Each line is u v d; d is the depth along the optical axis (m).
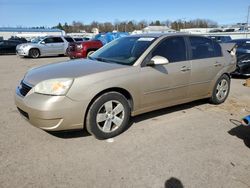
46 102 3.48
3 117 4.93
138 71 4.18
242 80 9.10
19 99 3.82
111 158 3.47
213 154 3.63
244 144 3.95
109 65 4.18
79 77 3.65
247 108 5.72
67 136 4.09
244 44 9.49
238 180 3.04
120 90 4.08
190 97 5.19
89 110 3.78
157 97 4.53
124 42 5.04
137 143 3.92
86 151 3.65
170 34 4.89
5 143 3.84
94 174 3.11
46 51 20.25
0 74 10.60
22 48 19.69
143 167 3.27
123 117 4.15
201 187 2.91
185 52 4.96
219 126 4.64
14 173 3.10
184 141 4.01
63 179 3.01
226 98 6.17
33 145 3.79
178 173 3.16
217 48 5.73
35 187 2.86
